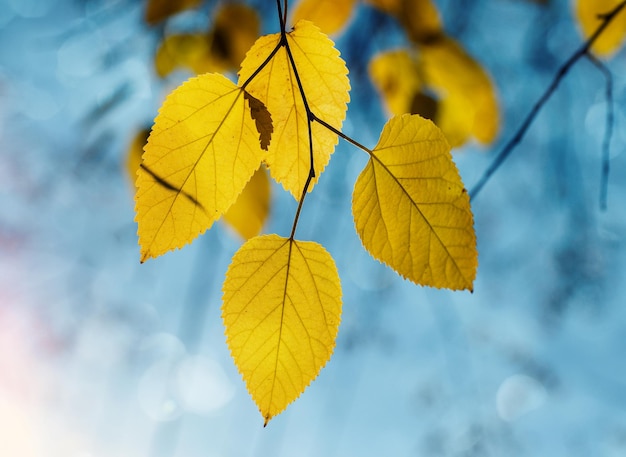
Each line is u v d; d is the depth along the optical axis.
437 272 0.44
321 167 0.47
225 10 0.64
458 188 0.44
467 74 0.65
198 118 0.44
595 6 0.65
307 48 0.46
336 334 0.46
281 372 0.46
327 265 0.46
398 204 0.44
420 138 0.44
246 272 0.46
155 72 0.64
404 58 0.66
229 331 0.45
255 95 0.46
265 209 0.56
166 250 0.44
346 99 0.46
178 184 0.44
